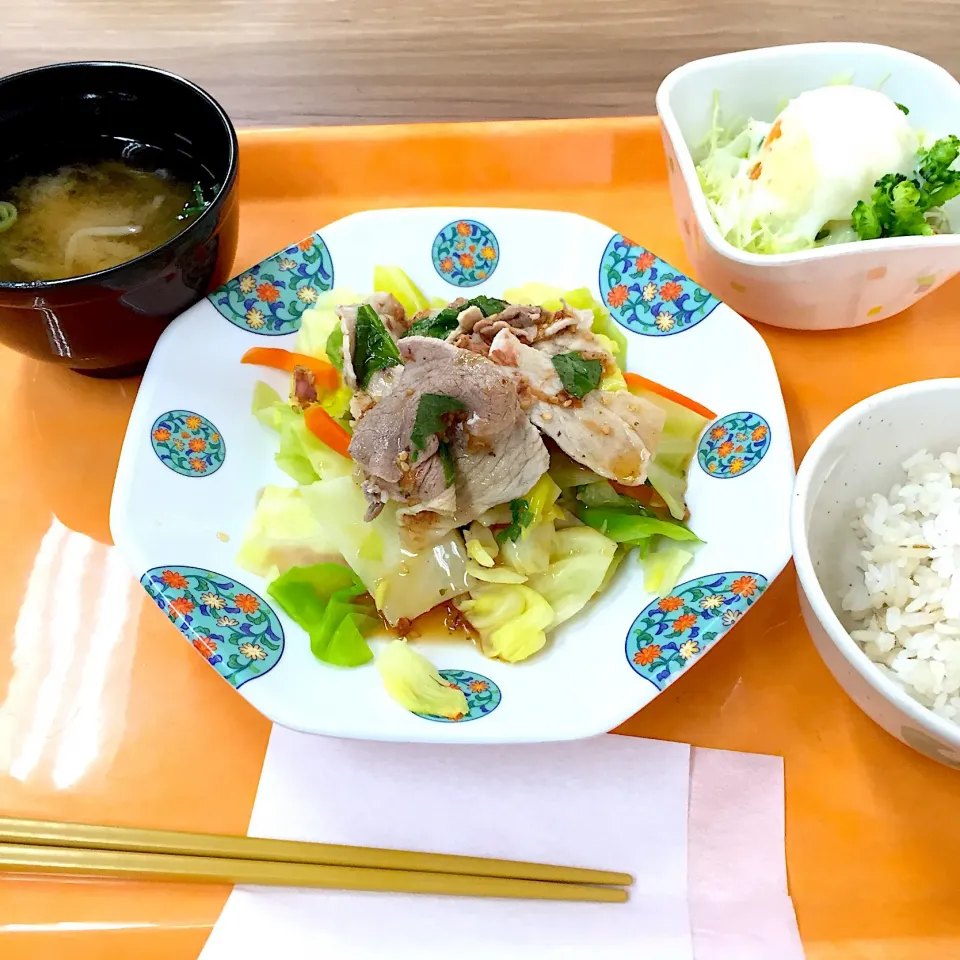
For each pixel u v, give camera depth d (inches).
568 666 12.8
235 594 13.0
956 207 15.4
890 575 12.1
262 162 17.9
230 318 15.2
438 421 13.2
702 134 16.8
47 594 13.8
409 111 20.0
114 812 12.2
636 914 11.5
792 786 12.4
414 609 13.5
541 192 18.2
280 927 11.3
